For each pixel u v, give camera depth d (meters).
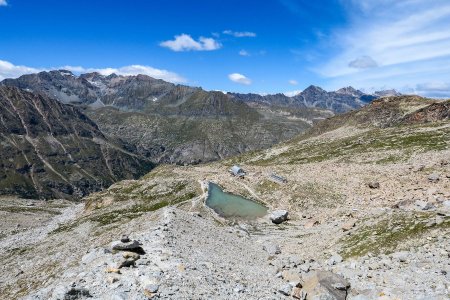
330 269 41.03
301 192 110.00
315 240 60.44
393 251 42.62
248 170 151.00
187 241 49.00
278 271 41.66
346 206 90.75
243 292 30.86
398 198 81.62
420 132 193.88
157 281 28.81
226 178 140.00
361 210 80.62
